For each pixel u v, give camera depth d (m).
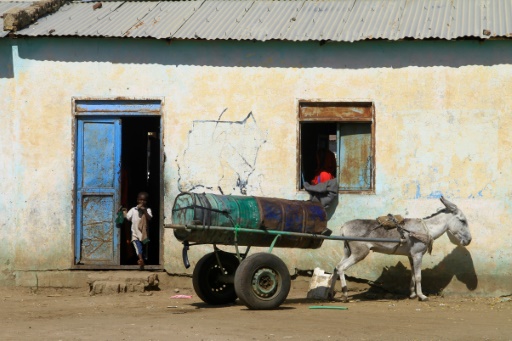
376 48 14.10
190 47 14.53
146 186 17.36
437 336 10.05
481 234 13.77
